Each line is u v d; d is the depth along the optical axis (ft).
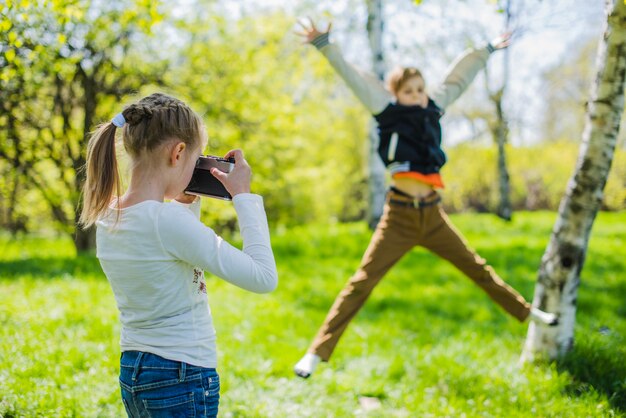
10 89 23.71
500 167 58.44
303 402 11.68
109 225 5.72
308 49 34.71
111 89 29.55
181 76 31.73
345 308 11.08
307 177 50.55
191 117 5.87
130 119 5.70
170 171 5.79
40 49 15.80
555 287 12.18
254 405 11.15
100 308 16.26
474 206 85.35
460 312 19.75
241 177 6.05
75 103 29.35
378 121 11.55
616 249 31.71
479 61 12.36
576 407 10.48
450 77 12.26
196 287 5.90
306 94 45.70
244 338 15.20
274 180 40.37
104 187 5.71
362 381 12.75
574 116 73.20
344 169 85.81
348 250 30.53
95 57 28.22
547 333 12.28
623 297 21.03
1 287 18.70
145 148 5.66
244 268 5.57
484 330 17.28
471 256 11.46
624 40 10.88
